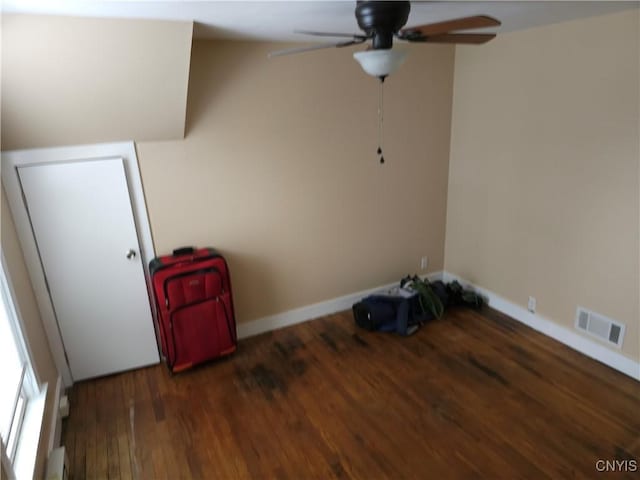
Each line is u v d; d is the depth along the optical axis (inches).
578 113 104.4
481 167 134.4
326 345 123.2
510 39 117.2
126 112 94.2
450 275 156.4
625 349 104.8
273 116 115.3
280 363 115.3
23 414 76.9
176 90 93.9
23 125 88.0
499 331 126.9
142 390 106.3
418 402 98.4
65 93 85.0
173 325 107.0
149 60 85.4
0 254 77.5
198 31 92.5
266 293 128.8
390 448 85.8
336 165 127.6
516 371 108.3
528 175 119.9
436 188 147.0
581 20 99.6
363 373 109.7
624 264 101.7
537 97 113.2
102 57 81.0
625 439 85.7
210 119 108.1
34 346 88.7
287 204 124.1
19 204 94.3
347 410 96.7
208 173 111.7
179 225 112.0
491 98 126.3
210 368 114.2
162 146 104.9
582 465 80.1
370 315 126.9
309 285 135.3
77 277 103.5
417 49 129.2
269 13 76.7
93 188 100.1
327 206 130.1
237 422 94.2
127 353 113.2
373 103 127.6
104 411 98.8
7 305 78.4
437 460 82.5
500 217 131.3
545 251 119.6
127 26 77.8
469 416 93.6
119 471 82.6
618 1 81.0
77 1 62.1
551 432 88.2
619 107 96.1
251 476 80.5
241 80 109.0
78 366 108.4
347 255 138.5
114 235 104.8
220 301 111.5
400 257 148.6
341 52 119.2
